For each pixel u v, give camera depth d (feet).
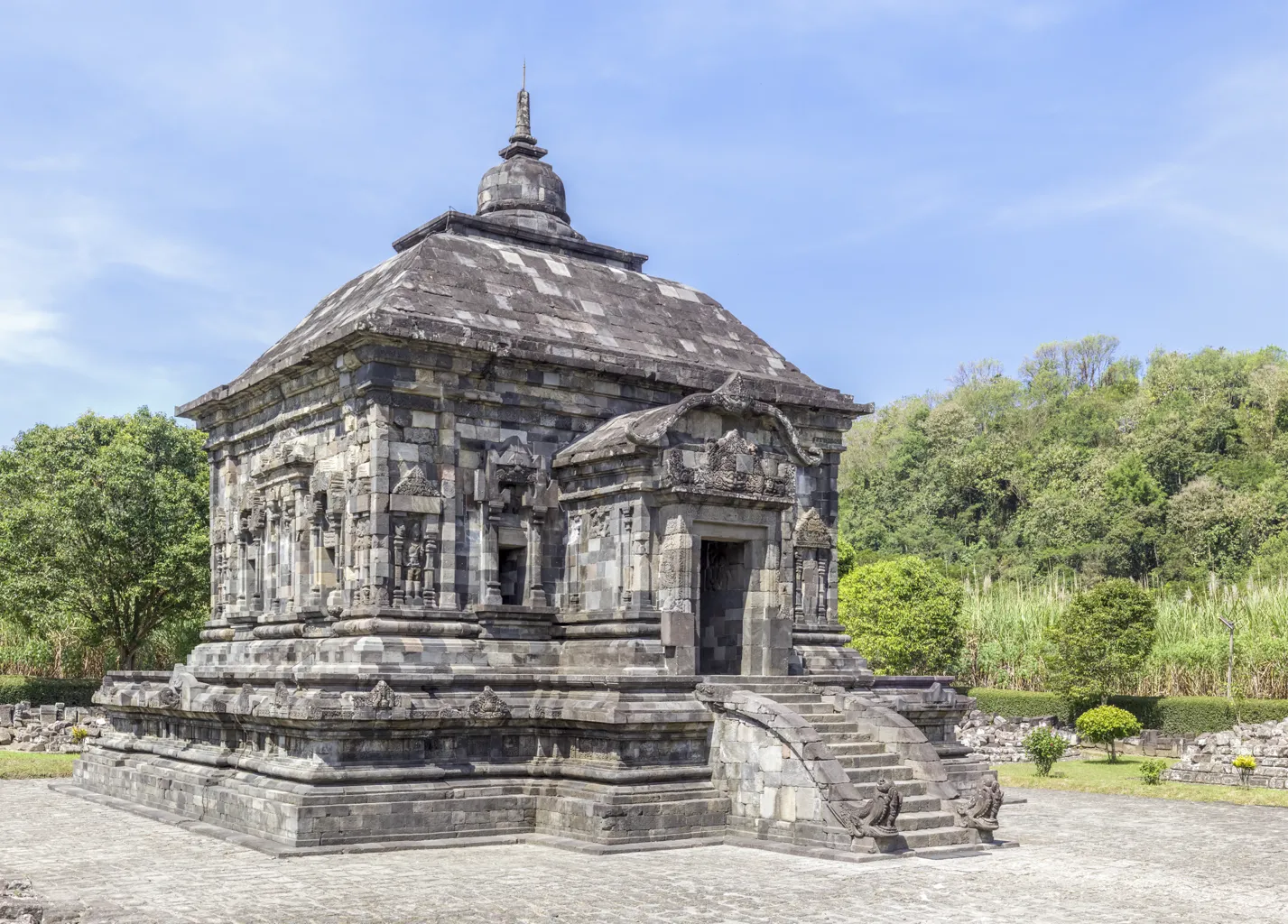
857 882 73.56
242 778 93.86
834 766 85.66
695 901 67.67
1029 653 203.92
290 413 109.81
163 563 177.27
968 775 113.39
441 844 85.87
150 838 89.76
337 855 82.07
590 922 62.54
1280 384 378.53
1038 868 81.30
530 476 102.47
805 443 120.88
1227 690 173.99
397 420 96.84
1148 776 132.98
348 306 113.70
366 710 86.17
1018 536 368.48
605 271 123.24
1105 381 474.49
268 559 111.96
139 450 181.88
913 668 213.66
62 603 176.55
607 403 107.65
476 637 98.02
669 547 96.99
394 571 95.40
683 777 90.84
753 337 127.44
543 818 91.30
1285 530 314.14
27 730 155.33
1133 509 343.87
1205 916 67.36
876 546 394.32
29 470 191.01
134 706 116.57
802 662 113.39
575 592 102.12
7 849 84.89
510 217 127.34
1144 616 174.60
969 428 424.46
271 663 105.40
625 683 90.84
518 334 105.09
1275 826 105.09
